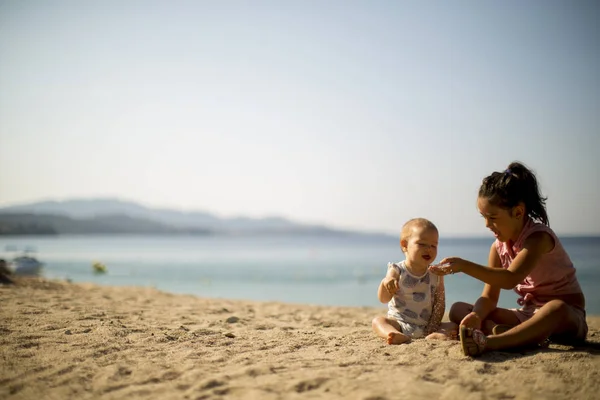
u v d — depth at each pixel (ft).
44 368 9.91
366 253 161.58
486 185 11.45
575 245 161.68
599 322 18.74
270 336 13.79
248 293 47.42
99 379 9.30
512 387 8.69
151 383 9.14
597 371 9.43
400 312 13.05
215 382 9.00
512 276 10.76
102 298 23.62
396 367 9.83
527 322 10.87
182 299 26.20
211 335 13.71
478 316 11.42
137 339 12.72
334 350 11.57
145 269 81.15
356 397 8.20
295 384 8.84
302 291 49.73
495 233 11.69
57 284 28.14
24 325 14.37
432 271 11.01
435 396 8.30
